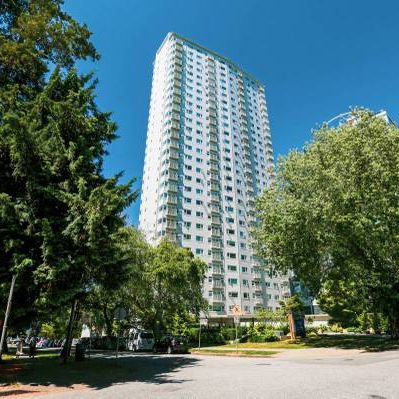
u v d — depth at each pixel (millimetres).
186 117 89062
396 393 7438
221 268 76188
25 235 11734
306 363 15211
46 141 12469
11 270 10953
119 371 13562
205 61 103250
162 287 36500
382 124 23578
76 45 17375
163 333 41469
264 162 105062
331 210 21375
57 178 13031
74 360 18812
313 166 23375
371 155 21547
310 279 26531
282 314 42750
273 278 83625
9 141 11922
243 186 92000
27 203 12242
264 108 114625
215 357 21625
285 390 8219
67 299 11555
